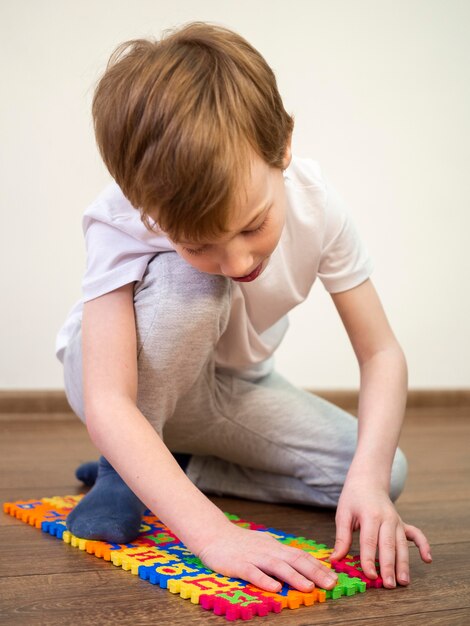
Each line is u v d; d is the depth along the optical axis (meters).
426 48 2.56
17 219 2.14
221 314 0.97
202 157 0.70
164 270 0.94
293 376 2.45
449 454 1.76
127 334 0.92
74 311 1.19
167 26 2.23
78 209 2.20
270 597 0.74
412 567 0.89
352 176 2.49
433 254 2.63
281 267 1.06
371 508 0.86
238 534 0.81
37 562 0.87
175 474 0.83
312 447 1.20
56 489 1.26
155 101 0.73
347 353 2.51
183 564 0.84
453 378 2.69
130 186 0.76
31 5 2.12
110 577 0.82
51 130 2.15
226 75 0.75
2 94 2.11
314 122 2.42
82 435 1.84
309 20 2.39
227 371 1.20
